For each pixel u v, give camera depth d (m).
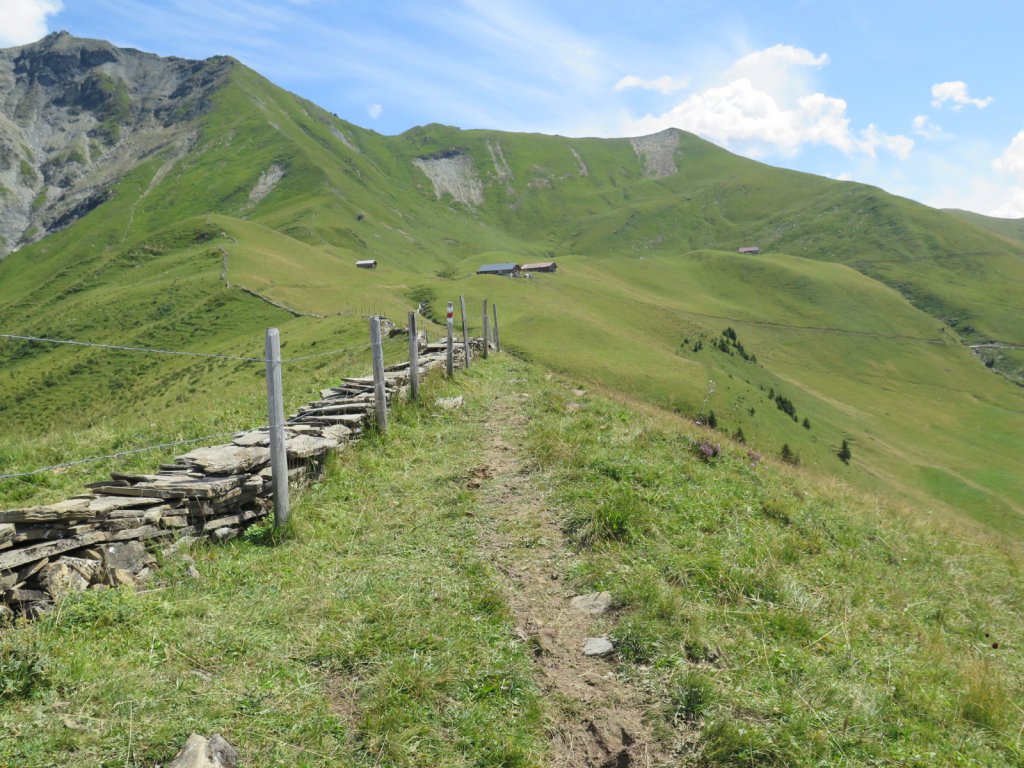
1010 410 161.12
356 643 5.11
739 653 5.44
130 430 13.09
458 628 5.52
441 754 4.14
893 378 177.38
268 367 7.38
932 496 94.50
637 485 9.30
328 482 9.00
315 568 6.61
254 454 8.03
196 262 138.00
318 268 152.88
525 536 7.58
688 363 93.38
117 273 156.50
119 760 3.72
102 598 5.31
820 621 6.39
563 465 9.85
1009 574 10.93
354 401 11.88
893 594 7.82
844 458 92.75
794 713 4.67
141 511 6.44
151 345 97.38
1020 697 5.82
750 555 7.59
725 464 11.80
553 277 181.12
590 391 20.64
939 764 4.35
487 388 17.66
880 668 5.68
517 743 4.29
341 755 4.05
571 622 5.93
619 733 4.57
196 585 6.03
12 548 5.38
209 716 4.16
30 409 85.44
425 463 10.35
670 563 6.97
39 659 4.37
